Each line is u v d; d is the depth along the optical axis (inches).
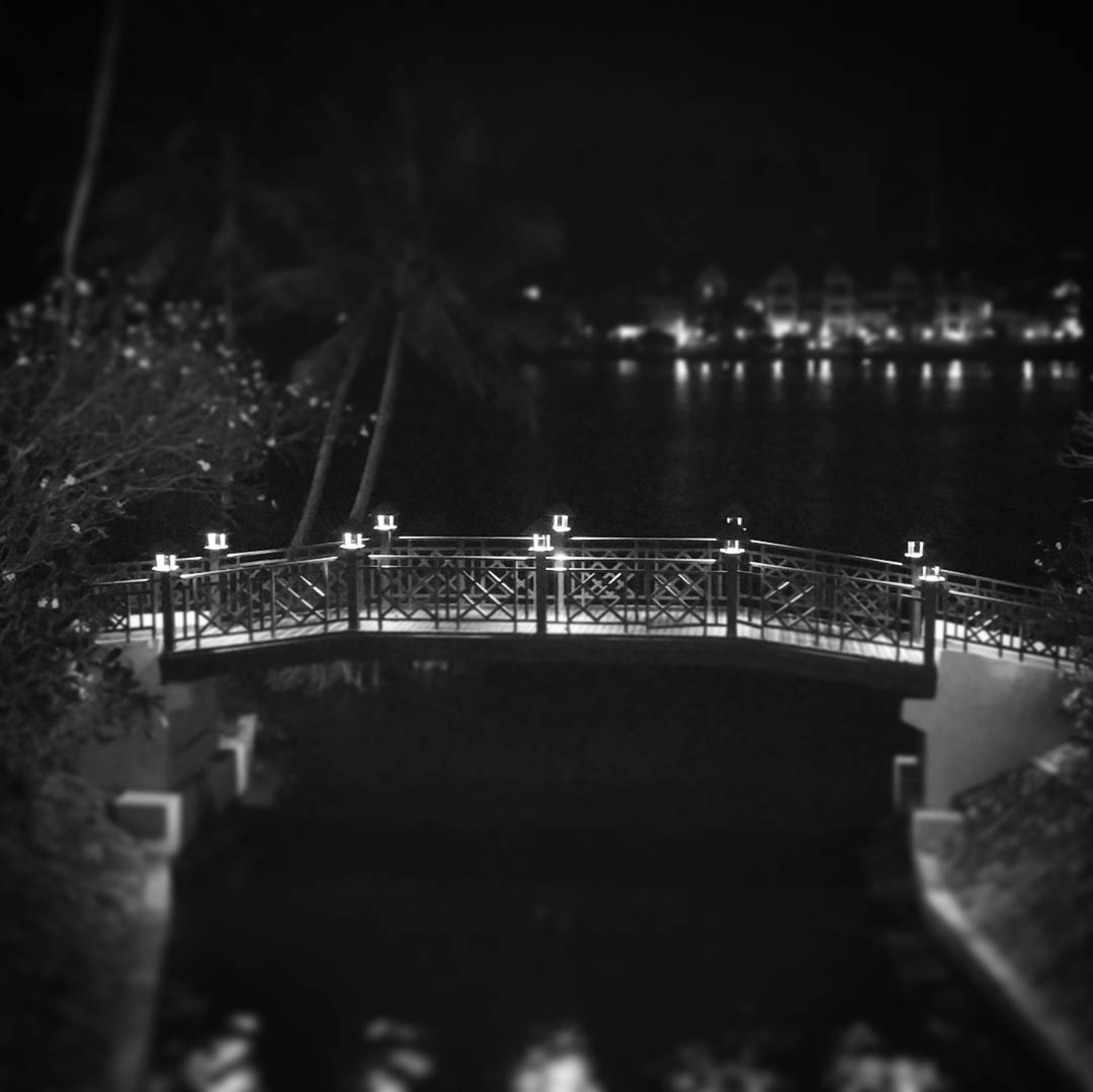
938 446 1578.5
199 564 685.9
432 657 602.5
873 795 593.3
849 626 628.1
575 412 1897.1
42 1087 366.3
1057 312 3346.5
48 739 527.8
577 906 502.9
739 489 1284.4
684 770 619.8
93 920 450.3
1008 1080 398.0
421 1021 427.5
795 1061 409.1
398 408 1692.9
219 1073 399.5
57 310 1267.2
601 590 643.5
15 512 698.8
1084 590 601.0
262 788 602.9
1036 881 462.6
